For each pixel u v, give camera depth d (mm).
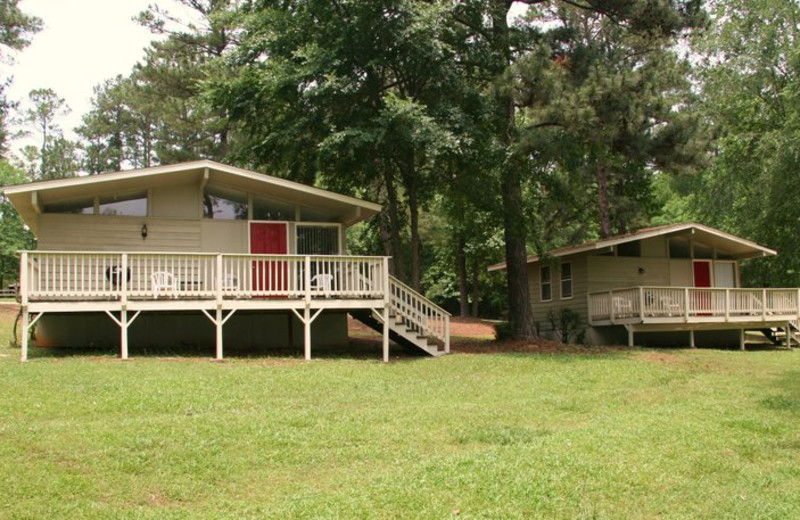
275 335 18922
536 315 28219
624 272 25594
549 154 18953
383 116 17844
